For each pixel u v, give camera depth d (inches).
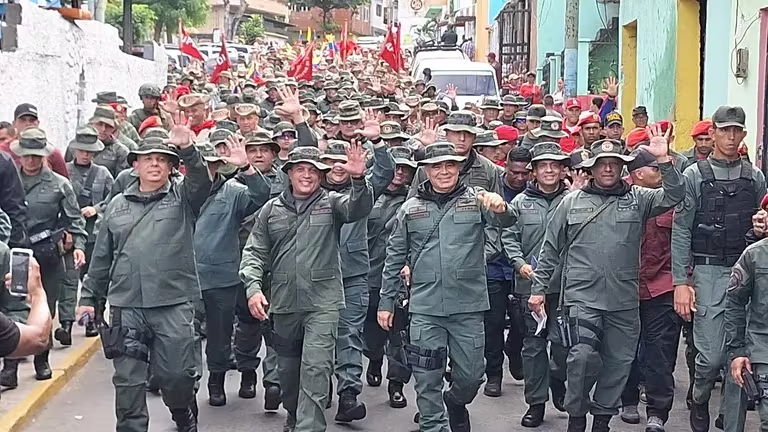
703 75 619.8
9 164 302.2
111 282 266.1
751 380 241.0
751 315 242.7
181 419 281.7
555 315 295.3
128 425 261.7
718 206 286.0
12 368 338.3
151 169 266.5
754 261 240.1
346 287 318.0
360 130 322.7
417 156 336.2
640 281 301.6
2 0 528.4
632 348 277.6
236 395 350.0
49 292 360.2
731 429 268.7
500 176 339.6
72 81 635.5
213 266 323.0
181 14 1579.7
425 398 270.1
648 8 716.0
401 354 309.3
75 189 411.5
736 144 286.8
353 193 274.1
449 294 271.3
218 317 328.5
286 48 1357.0
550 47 1237.7
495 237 333.7
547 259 283.6
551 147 323.6
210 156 315.0
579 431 276.8
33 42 553.0
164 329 264.4
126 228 265.4
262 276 283.1
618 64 871.1
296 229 277.3
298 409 273.7
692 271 294.8
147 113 546.9
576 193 280.8
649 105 709.9
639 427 314.5
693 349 328.8
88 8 851.4
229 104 518.0
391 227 342.3
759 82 465.1
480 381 275.9
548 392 315.9
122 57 788.0
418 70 1042.1
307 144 320.2
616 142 276.1
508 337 354.9
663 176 268.4
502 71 1476.4
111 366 388.5
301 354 284.7
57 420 323.3
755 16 471.2
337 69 949.8
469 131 329.4
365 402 343.9
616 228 273.3
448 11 2800.2
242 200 324.8
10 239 300.5
